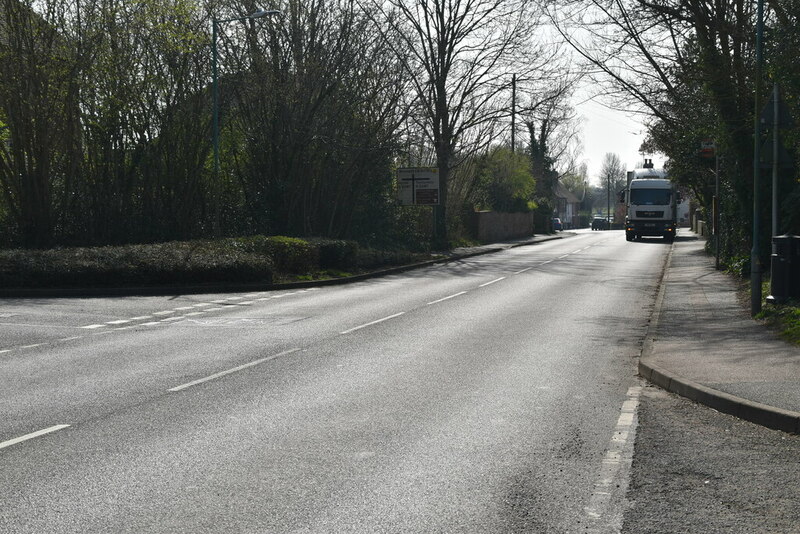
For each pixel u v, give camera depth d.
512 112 41.66
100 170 28.20
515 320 15.61
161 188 29.59
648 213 54.72
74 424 7.61
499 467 6.20
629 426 7.48
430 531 4.89
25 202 26.31
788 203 19.12
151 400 8.65
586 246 49.03
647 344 11.69
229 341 12.94
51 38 25.33
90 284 21.41
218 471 6.12
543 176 82.12
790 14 15.58
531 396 8.82
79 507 5.34
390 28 34.41
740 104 18.95
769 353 10.56
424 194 40.19
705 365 9.84
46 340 13.09
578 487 5.71
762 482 5.82
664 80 20.19
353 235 37.34
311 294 21.19
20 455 6.57
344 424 7.58
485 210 59.59
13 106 25.25
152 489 5.70
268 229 31.61
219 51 30.02
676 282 22.02
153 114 28.84
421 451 6.65
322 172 33.62
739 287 19.78
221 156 33.12
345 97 32.22
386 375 10.05
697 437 7.10
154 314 16.69
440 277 27.12
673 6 18.33
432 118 41.41
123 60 26.84
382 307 17.92
